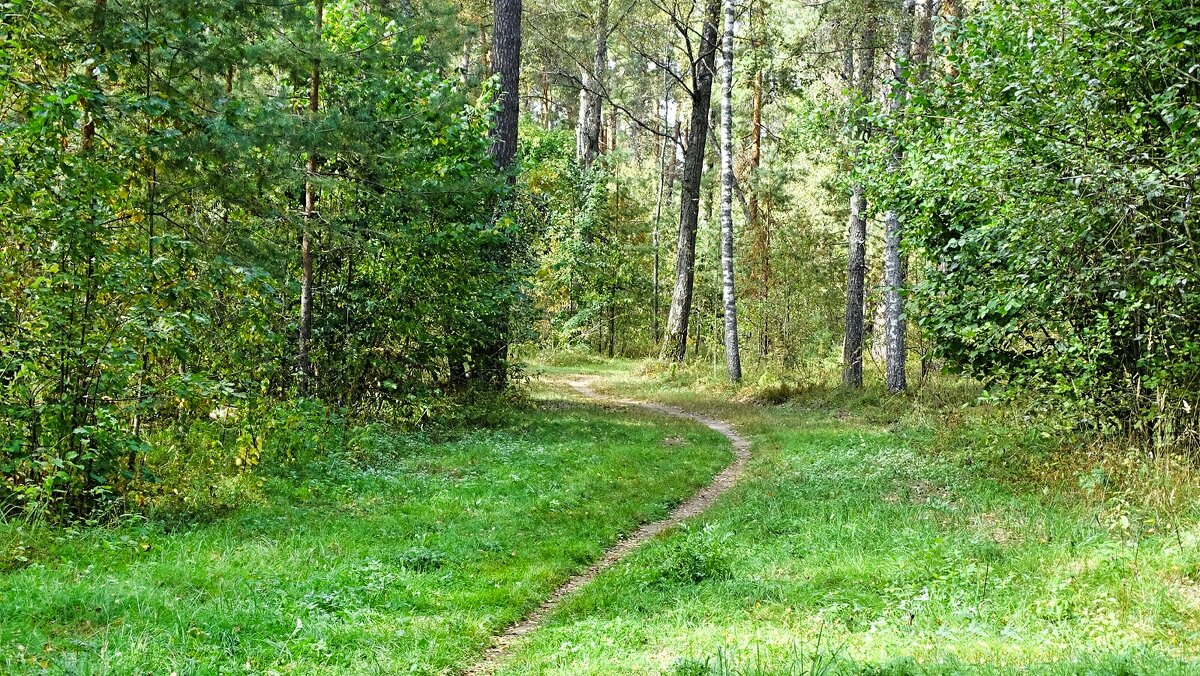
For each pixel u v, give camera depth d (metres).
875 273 32.59
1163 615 5.73
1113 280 9.30
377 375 16.31
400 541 9.06
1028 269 9.58
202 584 7.15
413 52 16.59
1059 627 5.80
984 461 11.20
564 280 38.56
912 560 7.77
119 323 9.10
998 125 9.27
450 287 16.31
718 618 6.86
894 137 12.59
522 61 37.31
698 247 39.44
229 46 11.59
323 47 13.12
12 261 8.88
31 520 8.22
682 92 47.00
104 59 9.23
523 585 8.08
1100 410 10.42
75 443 8.90
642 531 10.71
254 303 12.15
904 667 4.98
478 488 11.45
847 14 21.17
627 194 44.72
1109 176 8.02
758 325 34.53
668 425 18.77
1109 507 8.64
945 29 11.42
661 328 47.25
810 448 14.92
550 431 16.78
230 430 11.86
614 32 38.25
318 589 7.29
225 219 12.48
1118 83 9.37
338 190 13.98
